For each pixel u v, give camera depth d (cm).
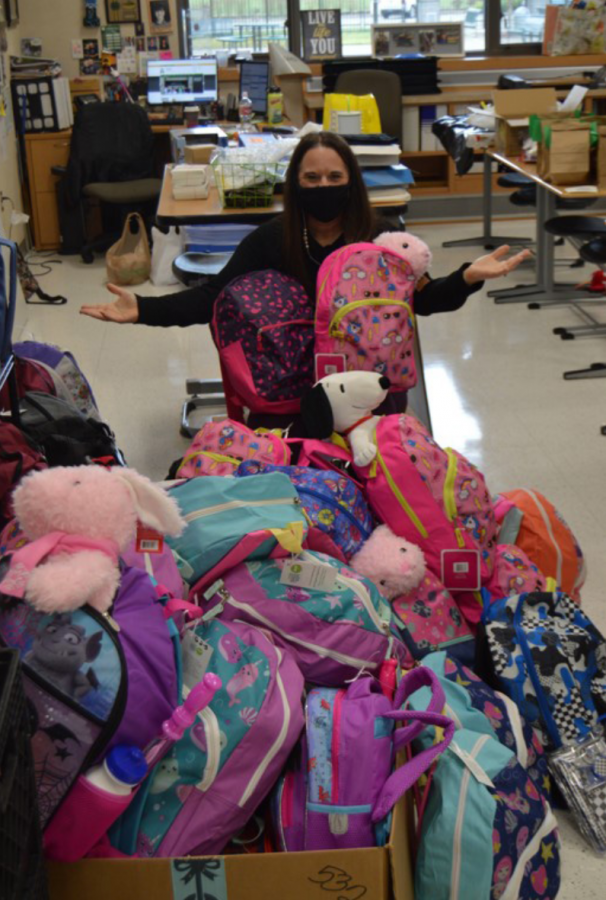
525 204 646
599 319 554
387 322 247
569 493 353
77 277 692
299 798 157
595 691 211
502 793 167
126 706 140
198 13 812
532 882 167
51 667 138
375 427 225
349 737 157
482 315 572
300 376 262
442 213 809
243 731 154
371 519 220
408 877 159
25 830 124
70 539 149
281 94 653
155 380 483
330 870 143
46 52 784
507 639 209
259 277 271
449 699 183
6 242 214
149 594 153
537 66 802
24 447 213
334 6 820
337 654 177
